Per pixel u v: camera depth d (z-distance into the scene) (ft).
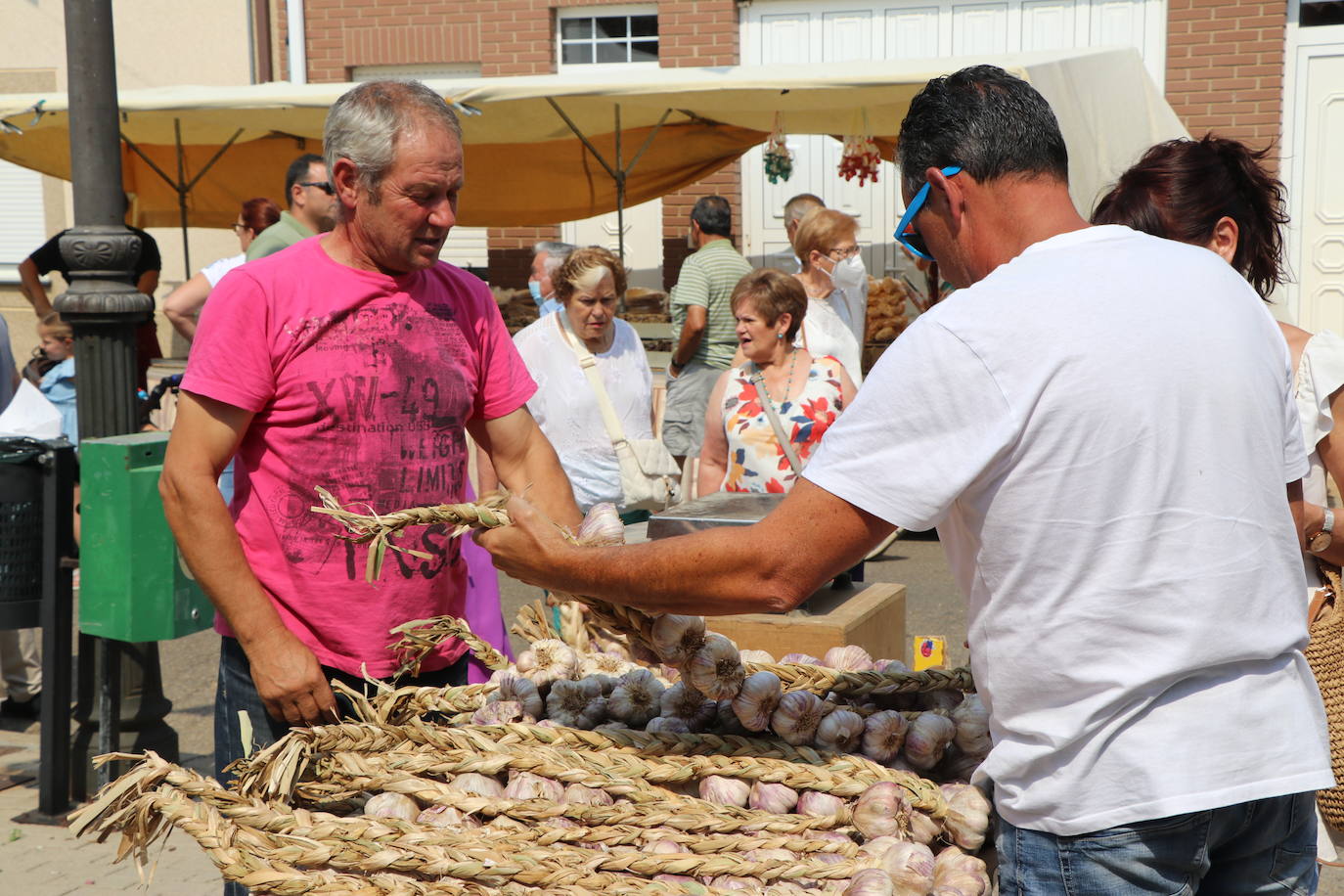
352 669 7.91
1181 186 7.87
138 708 13.52
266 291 7.56
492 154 29.17
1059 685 5.17
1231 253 7.91
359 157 7.41
